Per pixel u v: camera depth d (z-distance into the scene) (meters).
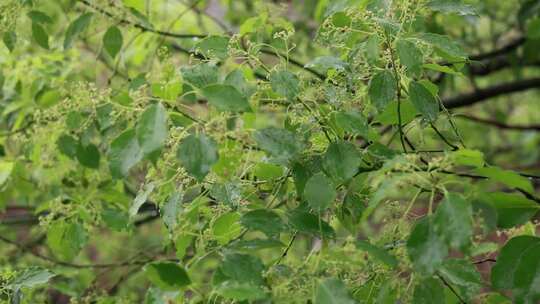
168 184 1.58
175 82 1.47
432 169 1.38
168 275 1.35
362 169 1.49
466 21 2.72
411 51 1.44
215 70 1.44
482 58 2.78
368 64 1.48
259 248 1.43
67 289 2.03
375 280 1.48
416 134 1.86
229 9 2.68
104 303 1.82
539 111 4.15
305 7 2.80
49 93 2.15
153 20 2.22
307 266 1.37
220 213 1.51
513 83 2.79
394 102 1.54
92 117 1.84
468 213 1.29
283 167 1.54
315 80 1.59
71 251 1.92
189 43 2.19
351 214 1.50
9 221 2.64
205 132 1.39
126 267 2.61
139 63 2.25
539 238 1.45
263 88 1.50
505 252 1.46
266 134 1.41
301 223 1.42
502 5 2.93
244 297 1.32
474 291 1.47
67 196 1.98
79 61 2.38
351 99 1.52
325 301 1.31
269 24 2.03
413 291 1.44
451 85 2.68
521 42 2.75
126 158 1.40
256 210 1.44
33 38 2.06
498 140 4.23
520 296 1.44
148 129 1.32
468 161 1.37
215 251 1.43
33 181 2.24
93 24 2.04
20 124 2.24
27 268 1.67
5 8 1.90
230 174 1.49
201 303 1.40
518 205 1.47
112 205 2.05
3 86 2.13
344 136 1.56
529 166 3.72
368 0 1.62
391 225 1.54
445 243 1.31
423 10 1.63
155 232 3.14
